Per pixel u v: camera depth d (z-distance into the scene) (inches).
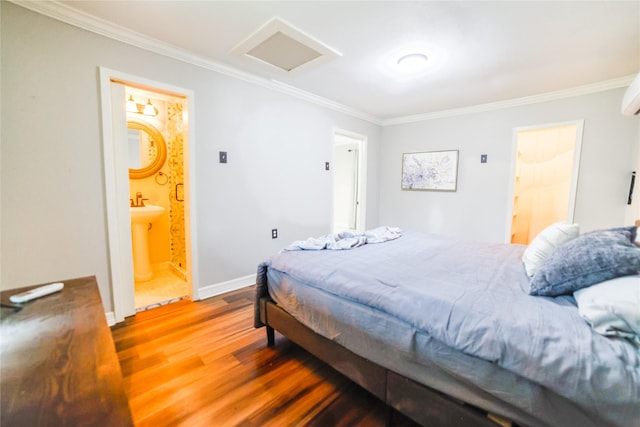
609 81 112.2
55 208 74.5
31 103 69.4
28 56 68.4
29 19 67.9
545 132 173.6
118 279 86.8
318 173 148.1
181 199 137.5
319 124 145.6
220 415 53.9
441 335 41.9
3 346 31.3
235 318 92.9
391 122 185.2
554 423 34.4
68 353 30.3
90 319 38.1
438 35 81.0
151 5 69.7
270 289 76.7
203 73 100.2
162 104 138.1
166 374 65.1
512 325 38.6
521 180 184.7
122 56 82.4
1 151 66.6
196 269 105.3
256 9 70.6
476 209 154.1
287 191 134.0
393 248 87.4
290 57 95.5
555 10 68.7
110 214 83.2
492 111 145.6
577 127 122.0
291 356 73.0
